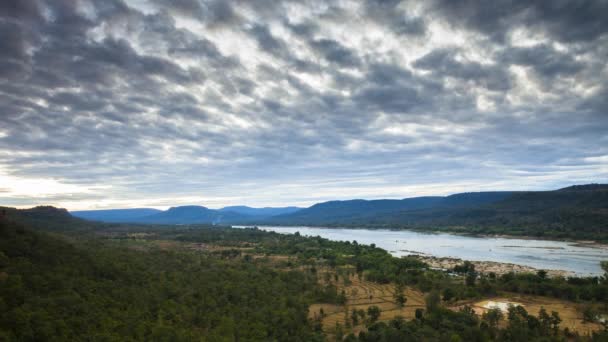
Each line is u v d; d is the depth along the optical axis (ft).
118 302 428.56
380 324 474.49
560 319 484.74
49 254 503.61
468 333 435.94
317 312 571.69
